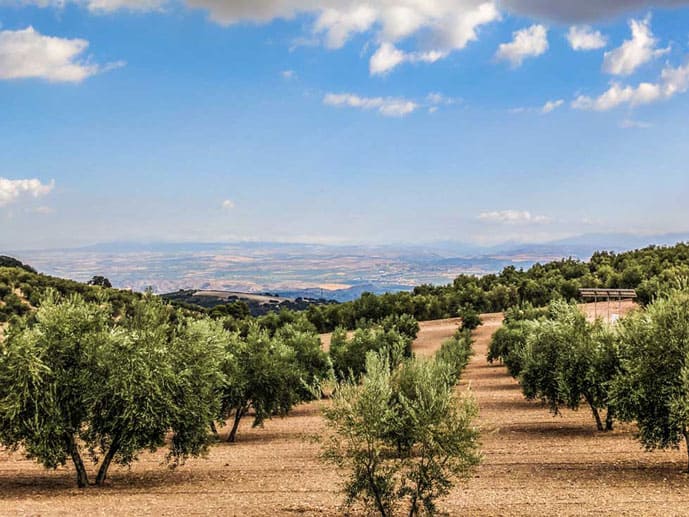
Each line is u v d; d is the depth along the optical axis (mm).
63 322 18812
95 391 18141
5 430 17906
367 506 13844
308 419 37406
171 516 14453
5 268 132500
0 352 18109
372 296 122500
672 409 17953
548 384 29422
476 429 13344
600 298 118500
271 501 16344
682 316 19250
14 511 14672
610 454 22672
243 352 30672
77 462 18703
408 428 13336
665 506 15164
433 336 99500
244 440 30125
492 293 127562
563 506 15375
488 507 15359
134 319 20516
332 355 49969
